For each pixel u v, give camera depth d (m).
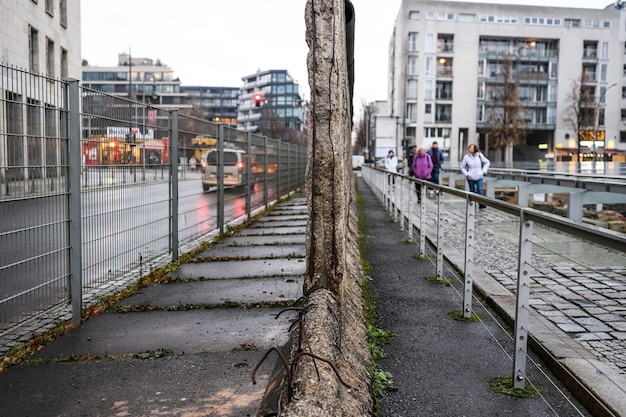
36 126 4.29
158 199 7.21
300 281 6.50
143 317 5.06
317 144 3.78
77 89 4.81
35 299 4.34
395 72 79.25
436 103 72.56
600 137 70.94
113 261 5.82
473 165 15.06
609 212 14.85
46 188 4.44
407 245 9.70
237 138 11.87
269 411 2.90
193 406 3.21
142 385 3.51
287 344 4.09
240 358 3.97
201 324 4.82
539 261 7.56
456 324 5.09
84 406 3.21
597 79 73.69
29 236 4.23
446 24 71.94
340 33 3.86
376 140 44.50
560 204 17.00
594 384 3.49
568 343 4.30
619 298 5.58
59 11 33.09
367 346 4.11
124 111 6.05
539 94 73.44
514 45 73.88
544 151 75.94
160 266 7.26
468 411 3.34
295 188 23.05
